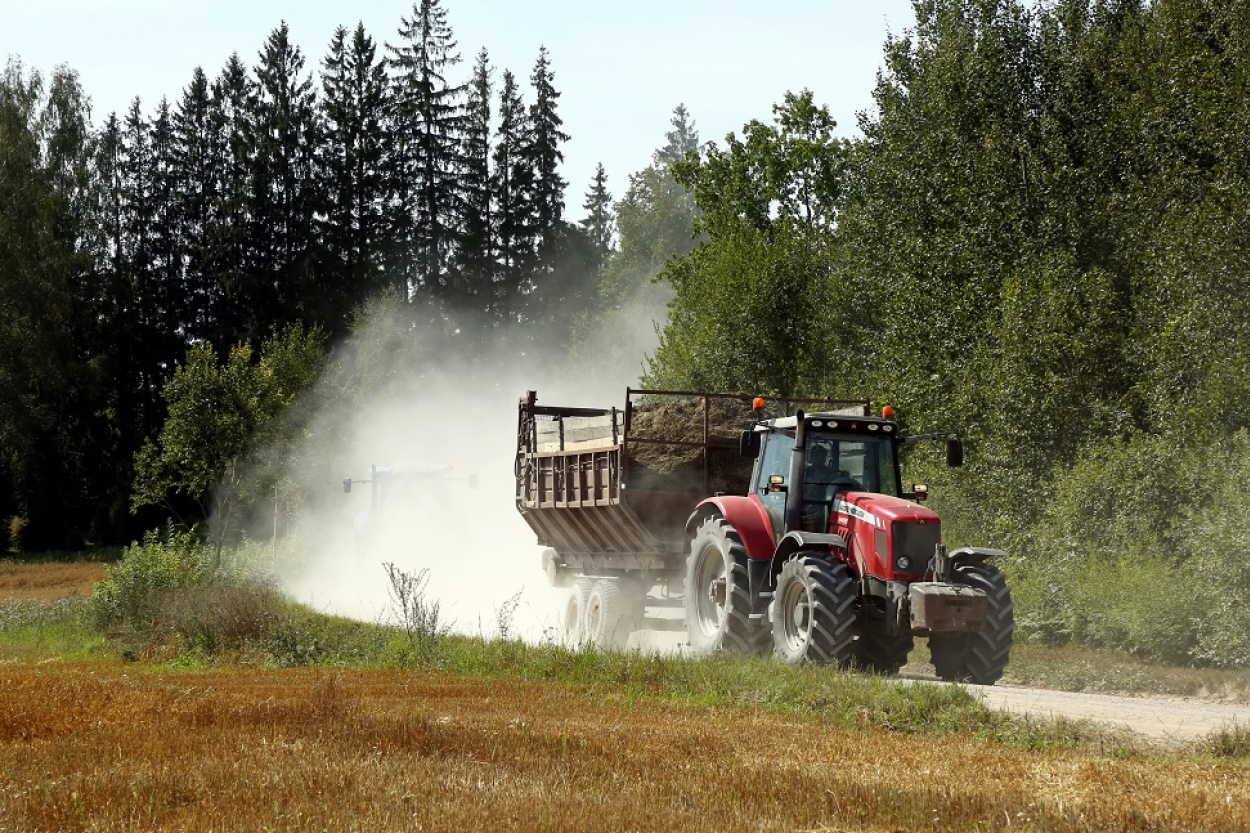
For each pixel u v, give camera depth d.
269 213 199.50
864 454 43.31
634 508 49.03
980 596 37.19
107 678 40.25
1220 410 54.19
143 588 67.25
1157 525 52.62
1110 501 54.53
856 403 52.19
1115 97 81.19
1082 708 33.00
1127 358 63.97
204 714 28.00
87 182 192.50
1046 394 63.47
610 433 51.34
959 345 73.69
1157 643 44.22
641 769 21.64
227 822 17.34
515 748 23.66
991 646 38.28
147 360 197.25
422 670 43.34
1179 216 64.00
